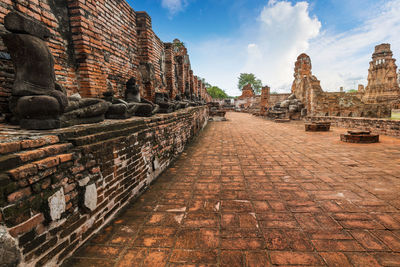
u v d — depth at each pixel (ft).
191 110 25.68
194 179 12.68
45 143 5.65
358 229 7.18
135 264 5.87
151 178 12.19
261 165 15.12
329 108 47.88
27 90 6.88
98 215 7.30
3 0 8.25
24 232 4.59
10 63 8.56
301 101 57.93
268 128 37.14
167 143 15.28
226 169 14.46
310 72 79.05
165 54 28.99
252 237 6.95
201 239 6.93
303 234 7.03
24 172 4.58
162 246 6.62
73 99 8.39
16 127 7.20
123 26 16.99
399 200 9.05
